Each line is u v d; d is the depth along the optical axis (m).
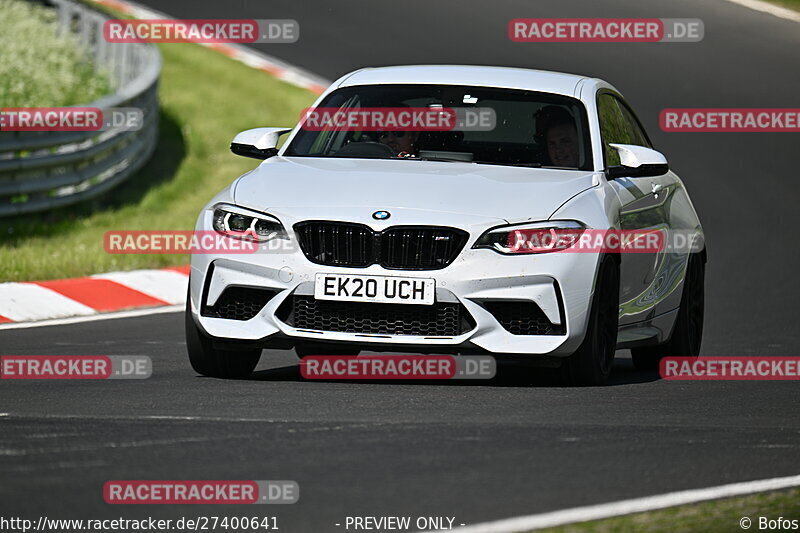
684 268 31.02
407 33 96.88
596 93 29.91
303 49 91.38
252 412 21.94
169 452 18.53
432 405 22.97
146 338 33.16
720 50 99.00
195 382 25.70
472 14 103.56
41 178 49.69
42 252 44.81
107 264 43.62
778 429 22.06
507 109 28.84
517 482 17.33
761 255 53.88
